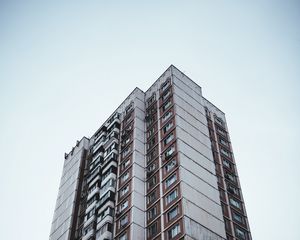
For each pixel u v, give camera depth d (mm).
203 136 59125
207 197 49344
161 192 50625
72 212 62594
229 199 55312
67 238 58750
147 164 57562
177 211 45688
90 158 72062
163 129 59188
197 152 54781
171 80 65000
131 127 64500
